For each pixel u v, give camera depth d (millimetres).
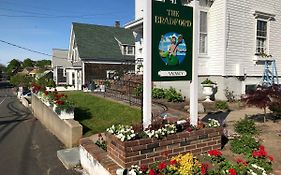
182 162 4387
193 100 6148
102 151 5707
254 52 14461
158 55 5664
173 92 12633
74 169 6453
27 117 16688
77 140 8344
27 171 6621
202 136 5562
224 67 13320
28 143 9516
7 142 9750
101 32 33844
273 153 5695
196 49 6199
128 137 4766
